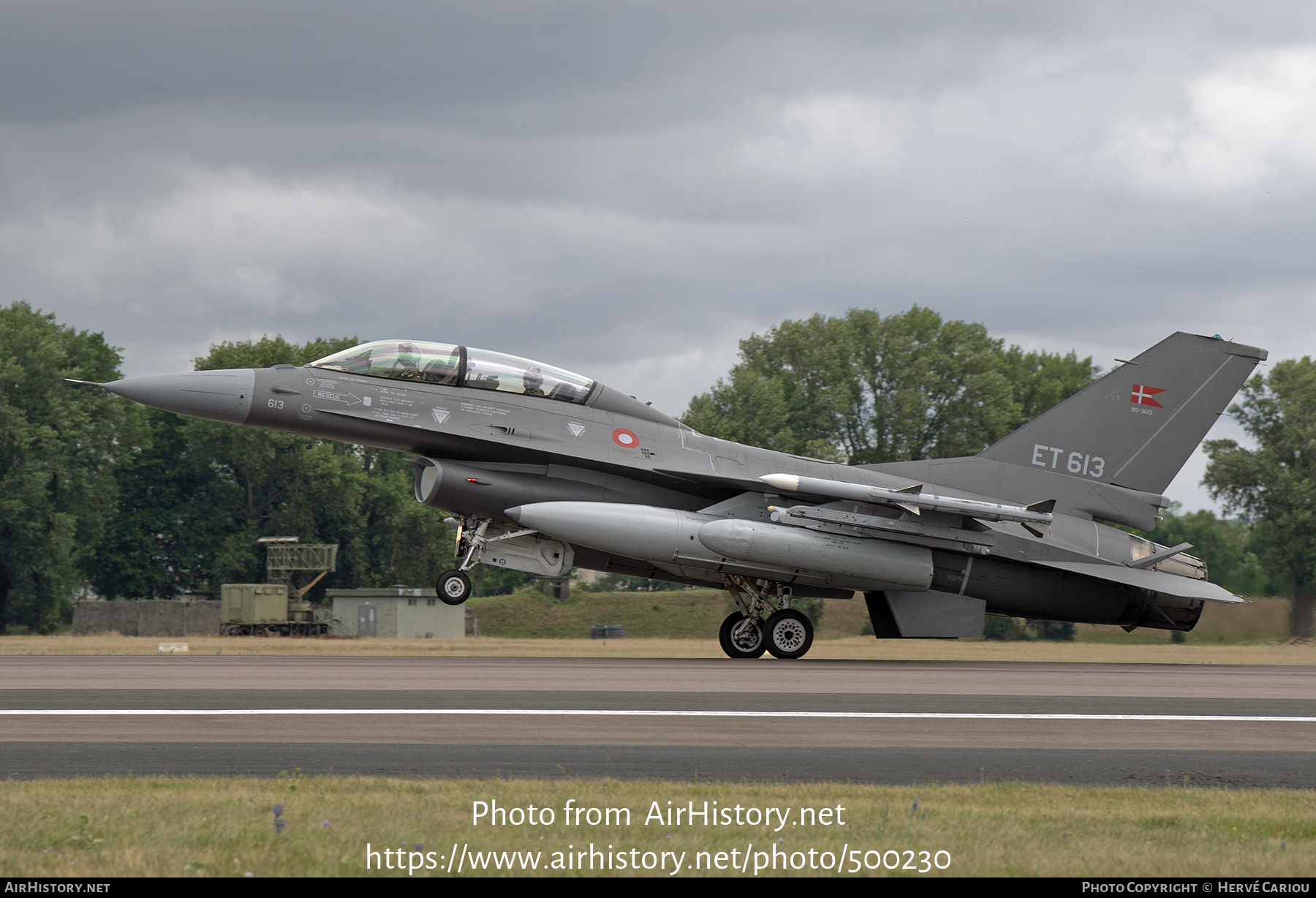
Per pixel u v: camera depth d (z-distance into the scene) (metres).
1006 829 18.80
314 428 52.88
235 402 52.09
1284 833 18.97
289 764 23.59
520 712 31.23
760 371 183.88
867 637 140.88
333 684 37.41
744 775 23.41
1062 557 56.03
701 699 34.75
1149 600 59.66
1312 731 30.56
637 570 56.41
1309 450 155.62
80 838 17.02
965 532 54.34
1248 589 93.44
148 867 15.72
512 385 55.00
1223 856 17.19
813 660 56.41
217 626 147.50
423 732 27.77
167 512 194.62
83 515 169.25
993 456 58.56
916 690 38.53
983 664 54.38
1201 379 58.47
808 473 57.12
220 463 194.25
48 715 29.58
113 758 24.11
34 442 164.62
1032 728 30.34
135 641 94.44
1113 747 27.81
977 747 27.44
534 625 165.50
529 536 54.56
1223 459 159.25
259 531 193.25
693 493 56.03
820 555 52.56
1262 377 161.50
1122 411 58.38
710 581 56.50
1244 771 25.03
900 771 24.28
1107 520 58.25
